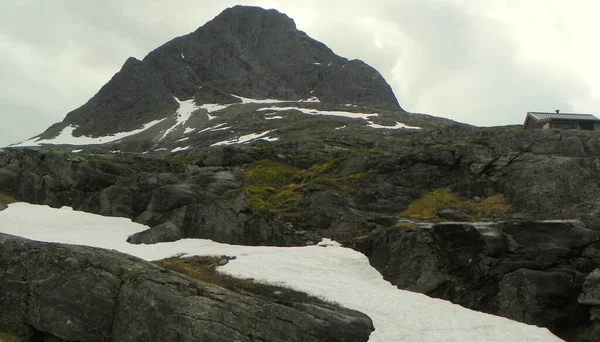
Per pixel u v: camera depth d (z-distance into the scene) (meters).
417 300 31.33
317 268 35.22
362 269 35.50
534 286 29.84
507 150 49.94
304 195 48.59
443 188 46.91
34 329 28.39
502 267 31.61
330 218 43.50
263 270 34.44
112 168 58.09
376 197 46.78
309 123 130.75
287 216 44.25
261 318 26.70
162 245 41.56
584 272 30.66
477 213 41.97
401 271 34.03
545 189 40.88
